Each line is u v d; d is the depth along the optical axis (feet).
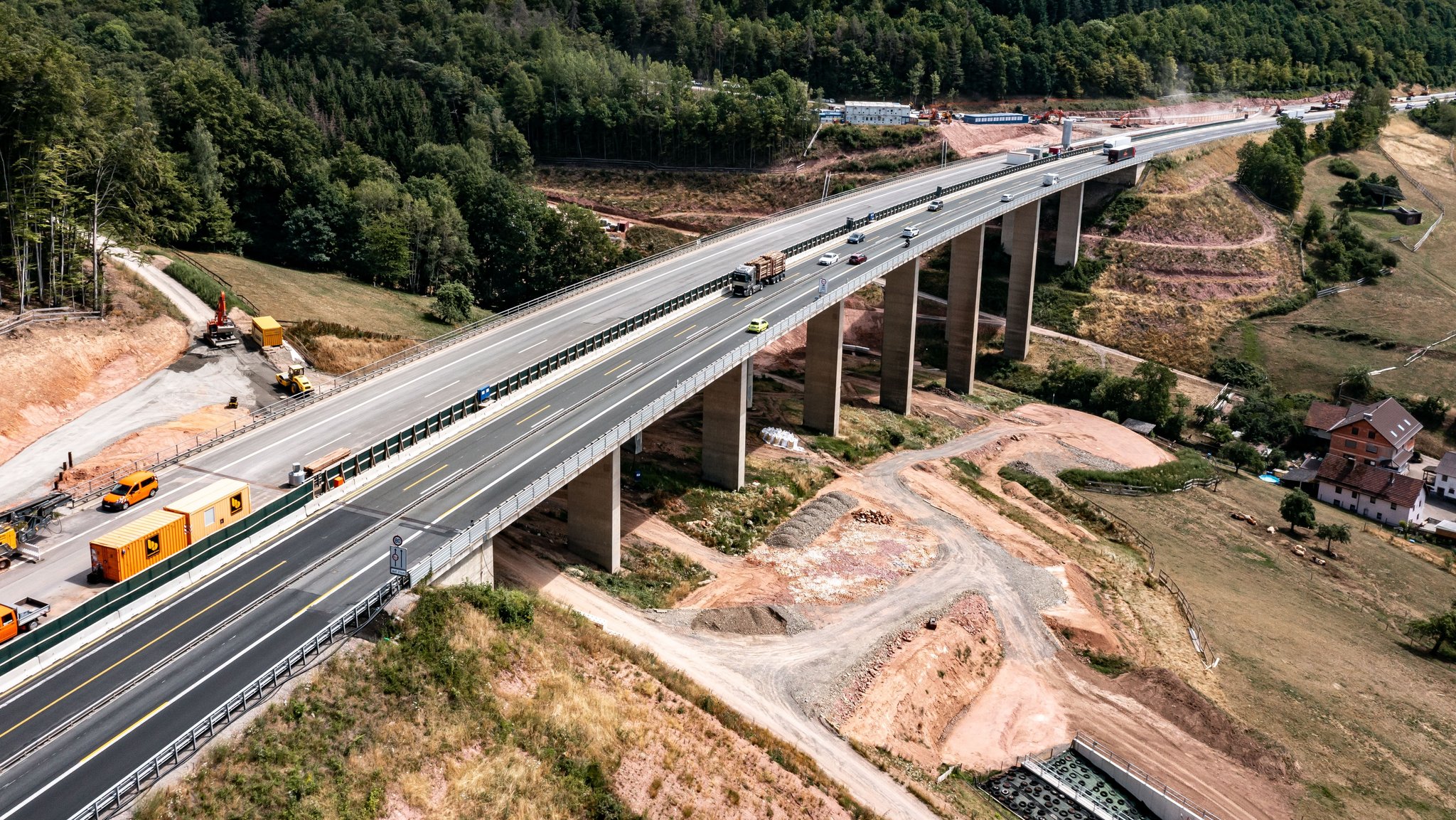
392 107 616.39
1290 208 650.43
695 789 189.06
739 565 283.79
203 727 155.53
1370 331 540.93
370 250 457.27
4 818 138.82
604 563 262.47
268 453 246.06
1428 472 444.55
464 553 205.98
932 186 568.82
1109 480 399.03
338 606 189.26
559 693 193.88
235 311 357.20
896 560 298.56
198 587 194.70
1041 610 285.02
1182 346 539.29
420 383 288.71
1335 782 233.35
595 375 297.74
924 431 422.00
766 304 364.17
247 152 472.03
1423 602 332.60
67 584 194.29
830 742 215.72
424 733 173.37
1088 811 213.05
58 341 290.97
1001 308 571.28
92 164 327.06
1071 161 619.67
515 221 510.99
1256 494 411.95
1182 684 257.96
